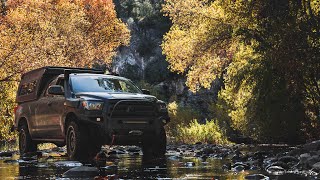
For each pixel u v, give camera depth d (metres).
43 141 11.76
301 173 6.58
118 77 11.41
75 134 9.70
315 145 10.48
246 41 21.73
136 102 9.85
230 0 21.38
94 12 51.53
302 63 17.97
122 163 8.70
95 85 10.65
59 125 10.59
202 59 25.55
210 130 21.91
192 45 24.45
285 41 17.78
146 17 57.00
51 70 12.02
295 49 17.59
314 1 20.14
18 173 6.86
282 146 17.25
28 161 9.56
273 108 20.34
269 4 19.02
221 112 27.70
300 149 10.69
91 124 9.83
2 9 37.00
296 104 20.30
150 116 9.99
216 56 25.48
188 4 25.47
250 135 22.38
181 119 32.12
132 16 59.00
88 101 9.69
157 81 51.66
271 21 19.42
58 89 10.45
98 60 52.91
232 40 23.66
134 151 13.13
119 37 51.75
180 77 47.53
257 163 8.48
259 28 21.20
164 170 7.20
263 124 20.86
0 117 20.80
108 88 10.67
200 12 24.42
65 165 8.33
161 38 55.16
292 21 18.73
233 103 24.92
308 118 20.73
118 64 54.34
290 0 18.89
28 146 12.43
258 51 21.14
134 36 55.59
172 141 21.72
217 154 11.31
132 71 53.59
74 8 42.25
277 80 20.14
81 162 8.97
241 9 20.62
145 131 9.93
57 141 10.96
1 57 21.94
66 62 27.27
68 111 10.07
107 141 9.82
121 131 9.66
